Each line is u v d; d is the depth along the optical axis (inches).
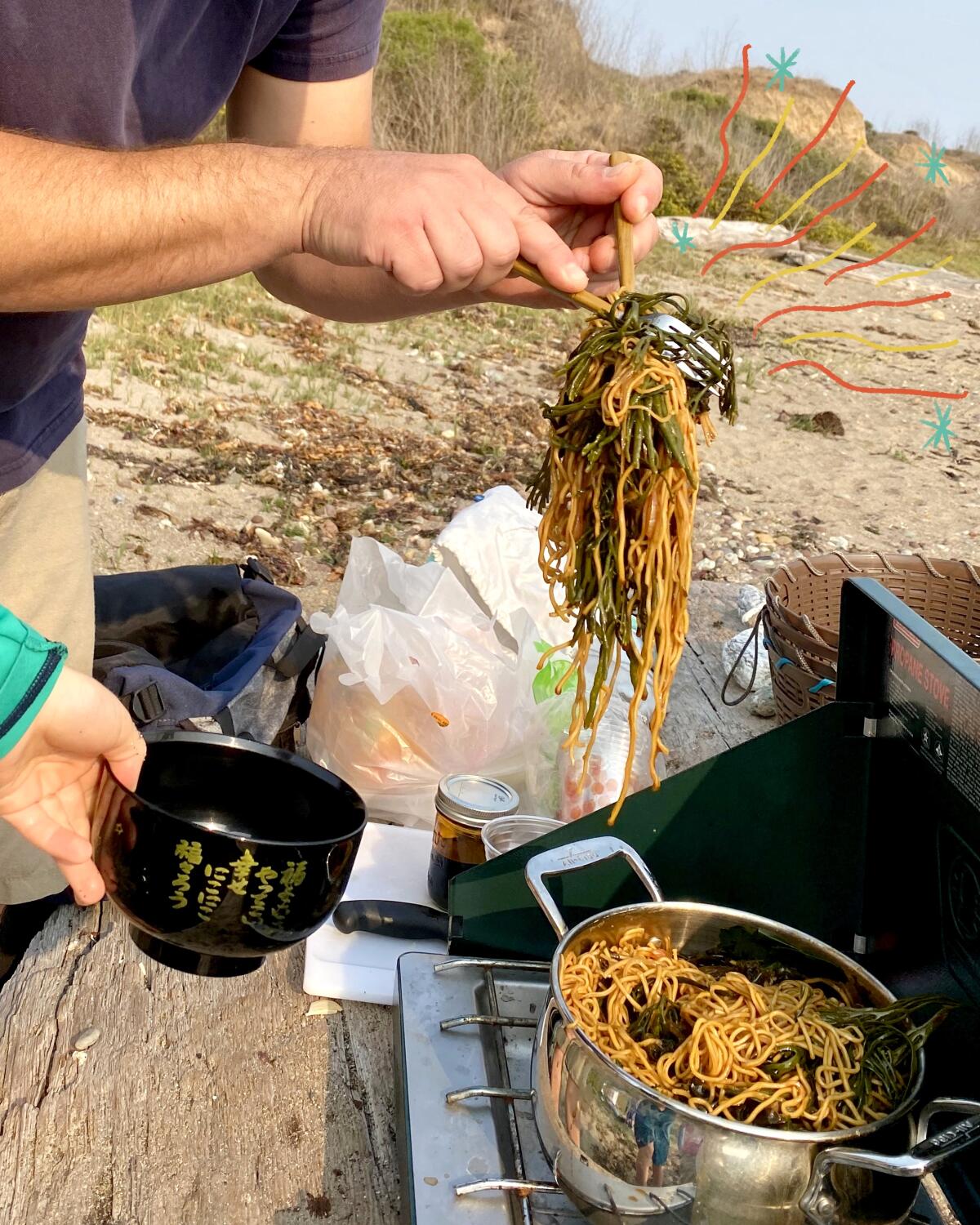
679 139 736.3
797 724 60.7
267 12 74.7
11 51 59.0
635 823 63.7
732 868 64.2
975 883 51.5
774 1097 49.3
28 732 44.9
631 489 50.7
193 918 46.6
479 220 49.4
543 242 50.9
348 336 344.5
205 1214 54.3
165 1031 65.0
